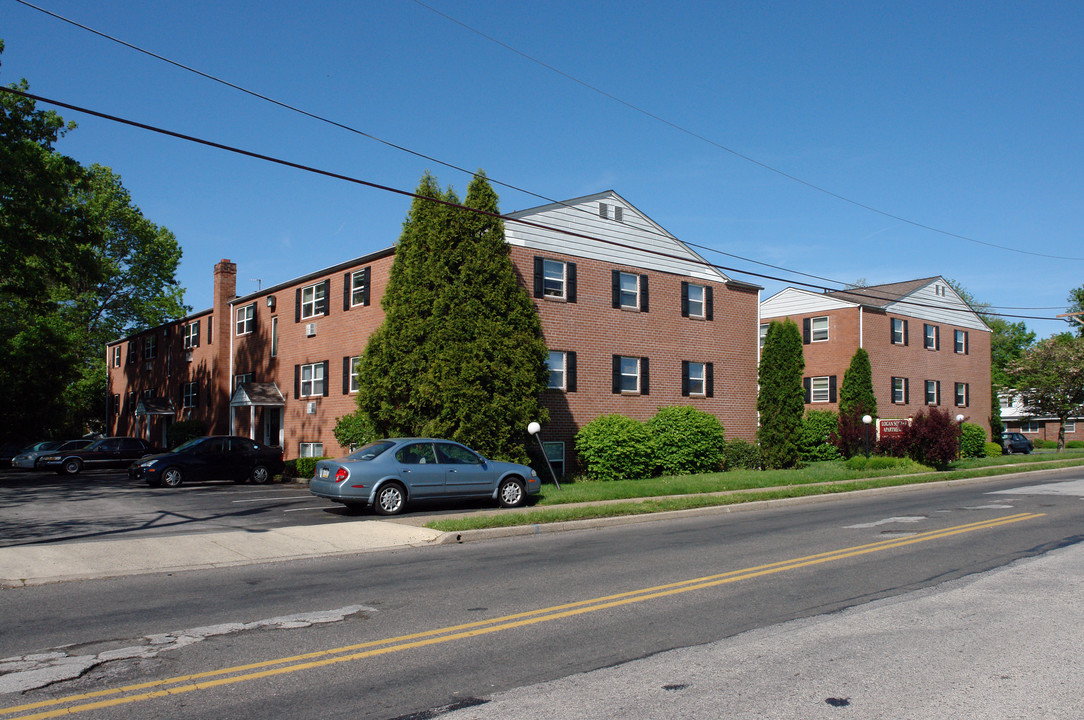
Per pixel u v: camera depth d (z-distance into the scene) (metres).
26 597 8.62
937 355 42.66
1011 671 5.83
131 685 5.55
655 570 10.07
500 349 21.44
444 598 8.44
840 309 39.00
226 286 37.16
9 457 36.94
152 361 45.28
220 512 16.69
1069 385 48.66
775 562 10.59
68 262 28.27
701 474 24.73
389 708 5.11
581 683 5.60
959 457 34.91
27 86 27.00
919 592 8.63
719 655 6.27
